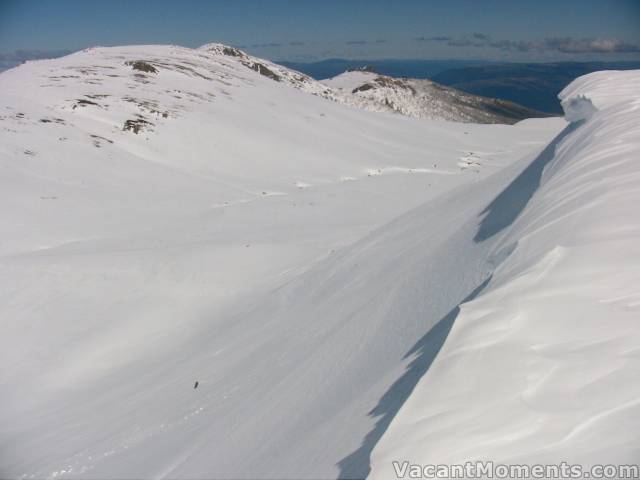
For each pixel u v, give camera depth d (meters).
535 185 8.16
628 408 2.42
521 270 3.90
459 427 2.58
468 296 5.44
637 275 3.28
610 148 5.86
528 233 4.74
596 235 3.88
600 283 3.31
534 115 174.62
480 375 2.88
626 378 2.58
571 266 3.60
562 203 4.95
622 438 2.28
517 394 2.67
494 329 3.22
